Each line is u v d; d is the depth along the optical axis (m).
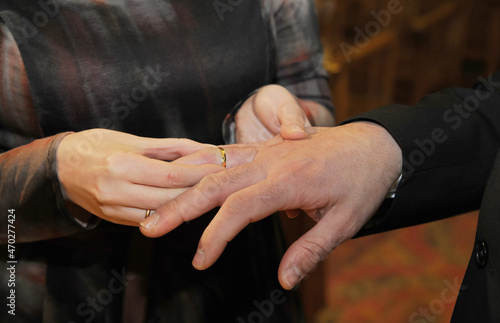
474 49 2.69
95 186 0.53
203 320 0.67
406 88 2.55
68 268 0.65
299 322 0.73
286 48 0.71
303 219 1.18
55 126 0.61
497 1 2.55
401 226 0.61
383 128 0.60
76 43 0.60
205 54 0.64
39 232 0.59
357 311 1.54
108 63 0.61
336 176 0.56
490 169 0.61
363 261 1.77
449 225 1.94
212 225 0.52
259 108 0.63
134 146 0.55
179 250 0.66
